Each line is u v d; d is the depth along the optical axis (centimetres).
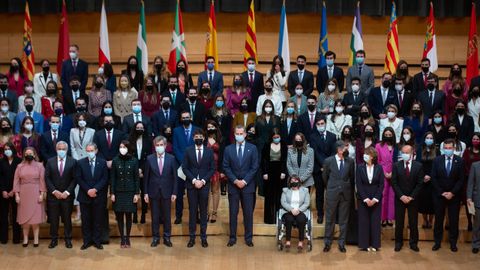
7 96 1317
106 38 1498
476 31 1605
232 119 1282
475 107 1336
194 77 1593
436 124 1253
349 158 1161
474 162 1162
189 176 1156
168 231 1171
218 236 1212
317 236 1206
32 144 1212
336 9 1579
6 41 1582
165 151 1210
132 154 1162
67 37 1499
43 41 1585
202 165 1162
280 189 1201
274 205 1209
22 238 1198
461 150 1226
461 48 1622
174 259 1125
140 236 1208
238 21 1605
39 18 1584
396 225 1159
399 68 1366
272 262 1117
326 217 1162
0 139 1203
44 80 1395
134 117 1237
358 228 1166
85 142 1216
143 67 1485
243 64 1605
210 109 1284
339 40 1616
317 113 1244
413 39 1619
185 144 1209
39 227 1197
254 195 1183
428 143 1184
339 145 1152
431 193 1177
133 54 1599
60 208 1172
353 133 1222
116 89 1371
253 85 1376
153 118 1261
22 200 1148
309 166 1187
